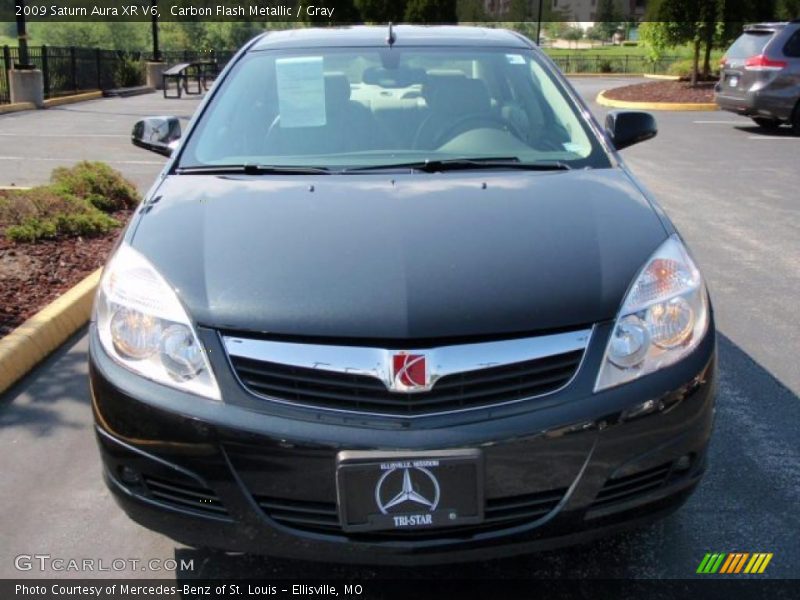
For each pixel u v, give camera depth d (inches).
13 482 137.7
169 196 126.4
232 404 95.6
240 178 133.4
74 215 264.5
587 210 117.6
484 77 160.2
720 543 118.4
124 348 102.0
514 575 112.5
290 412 94.5
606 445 96.3
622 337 98.2
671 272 106.1
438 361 94.0
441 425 93.0
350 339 95.0
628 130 160.2
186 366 97.8
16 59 910.4
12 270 226.2
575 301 98.7
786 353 187.3
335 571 114.5
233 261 105.4
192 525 99.9
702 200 350.6
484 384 94.7
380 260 104.2
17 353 176.4
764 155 477.7
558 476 95.9
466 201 120.0
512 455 93.9
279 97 154.5
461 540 95.8
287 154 143.3
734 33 839.1
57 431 155.3
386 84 156.9
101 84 1061.8
